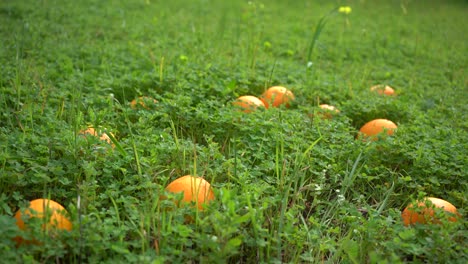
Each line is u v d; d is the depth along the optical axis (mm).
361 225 923
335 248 911
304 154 1021
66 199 942
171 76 1439
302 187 993
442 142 1173
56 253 780
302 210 1021
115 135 1140
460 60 2072
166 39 1991
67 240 801
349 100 1447
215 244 801
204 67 1581
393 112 1418
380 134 1179
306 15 2979
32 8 2268
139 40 2029
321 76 1707
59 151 1026
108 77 1495
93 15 2383
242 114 1221
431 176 1068
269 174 1060
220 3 3141
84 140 1010
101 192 967
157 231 836
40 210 844
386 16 3100
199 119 1220
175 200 893
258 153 1090
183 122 1217
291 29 2506
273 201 915
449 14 3316
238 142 1154
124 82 1438
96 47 1780
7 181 917
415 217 935
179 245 842
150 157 1002
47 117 1143
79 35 1983
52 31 1954
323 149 1138
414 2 3680
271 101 1359
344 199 995
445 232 851
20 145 1014
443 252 838
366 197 1070
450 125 1342
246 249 880
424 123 1358
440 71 1919
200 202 907
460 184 1062
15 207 907
